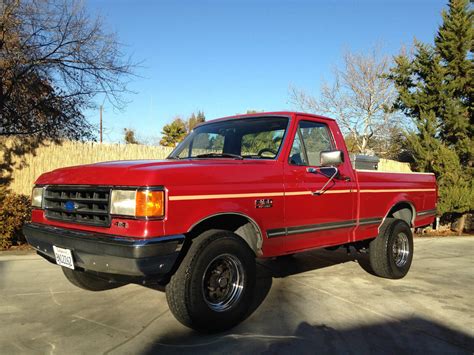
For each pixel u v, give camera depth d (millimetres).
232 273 3736
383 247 5539
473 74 11391
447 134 12312
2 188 7883
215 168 3672
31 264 6184
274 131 4574
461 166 11984
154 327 3719
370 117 21516
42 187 4055
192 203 3363
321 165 4457
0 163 9156
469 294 5082
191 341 3438
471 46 11617
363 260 6895
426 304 4605
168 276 3404
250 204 3812
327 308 4375
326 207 4656
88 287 4707
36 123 8812
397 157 16906
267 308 4328
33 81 8359
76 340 3418
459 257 7957
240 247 3697
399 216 6164
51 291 4797
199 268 3395
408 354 3312
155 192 3164
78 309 4184
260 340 3494
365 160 5594
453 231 12711
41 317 3949
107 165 3650
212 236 3512
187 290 3346
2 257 6699
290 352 3279
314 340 3529
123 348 3271
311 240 4543
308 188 4434
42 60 8312
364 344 3482
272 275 5812
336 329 3793
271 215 4016
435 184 6801
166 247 3156
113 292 4773
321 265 6535
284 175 4219
